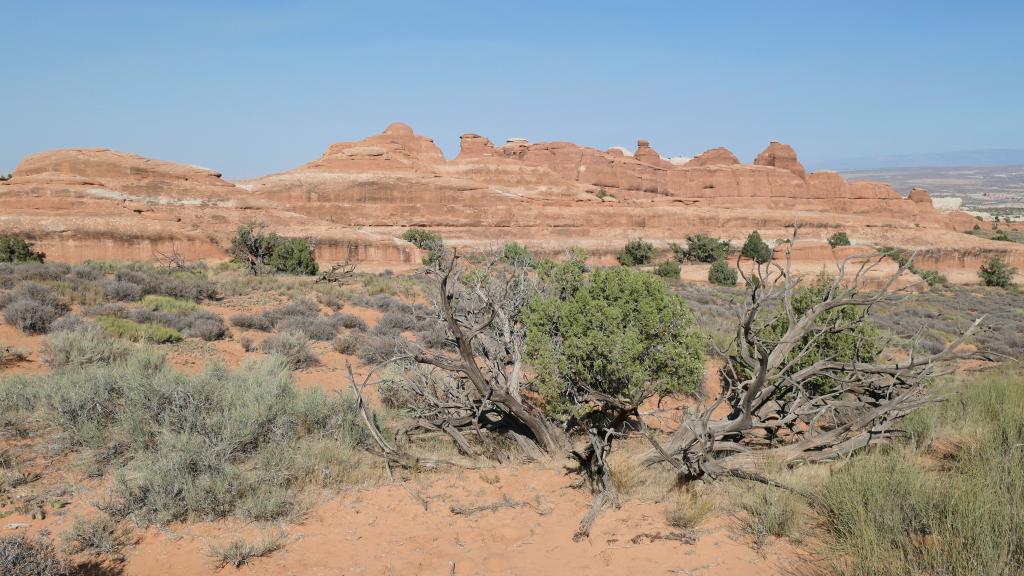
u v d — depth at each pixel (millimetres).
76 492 5957
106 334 13070
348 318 18812
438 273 6641
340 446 7410
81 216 61000
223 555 4980
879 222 122250
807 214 111875
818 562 4492
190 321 16188
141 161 87938
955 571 3939
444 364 7172
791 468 6641
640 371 7109
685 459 6227
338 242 69500
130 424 6969
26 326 13250
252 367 11531
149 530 5375
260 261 36625
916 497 4898
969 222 167875
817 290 8883
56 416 7379
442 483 6746
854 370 6969
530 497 6320
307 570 4859
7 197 65375
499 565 4859
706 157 190250
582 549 5051
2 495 5793
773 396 7570
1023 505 4602
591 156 166500
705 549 4883
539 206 99500
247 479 6250
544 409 8727
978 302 49656
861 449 6766
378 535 5480
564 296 9273
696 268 67688
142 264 34375
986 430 7133
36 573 4434
